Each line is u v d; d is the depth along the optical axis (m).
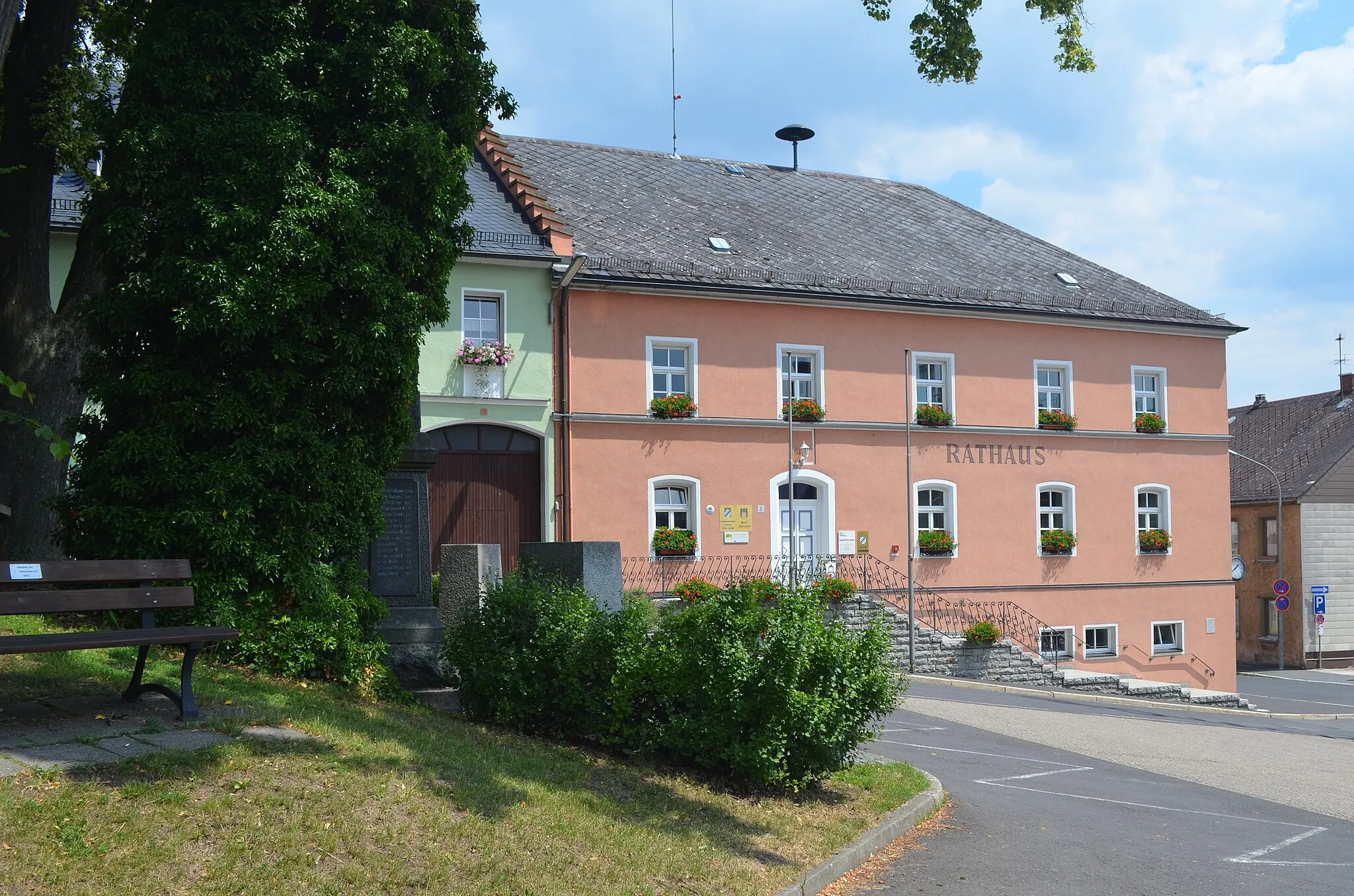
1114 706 20.94
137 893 5.08
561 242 23.47
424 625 12.06
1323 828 10.46
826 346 26.33
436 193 11.80
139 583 8.12
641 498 24.31
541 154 29.36
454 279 22.77
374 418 11.66
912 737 14.90
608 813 7.43
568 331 23.83
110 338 10.92
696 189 30.08
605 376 24.09
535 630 9.80
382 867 5.77
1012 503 28.03
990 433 27.81
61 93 12.40
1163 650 29.61
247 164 10.69
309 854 5.72
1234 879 8.19
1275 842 9.66
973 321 27.88
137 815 5.76
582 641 9.48
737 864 6.95
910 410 27.09
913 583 26.78
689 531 24.86
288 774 6.75
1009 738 15.50
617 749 9.32
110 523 10.30
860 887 7.35
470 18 12.56
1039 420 28.45
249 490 10.66
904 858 8.16
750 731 8.77
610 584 11.70
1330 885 8.16
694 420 24.77
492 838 6.46
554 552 11.91
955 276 28.89
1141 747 15.45
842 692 8.98
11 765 6.20
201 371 10.82
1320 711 25.86
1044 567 28.25
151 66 10.92
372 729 8.36
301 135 10.94
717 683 8.62
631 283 24.14
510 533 23.31
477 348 22.80
